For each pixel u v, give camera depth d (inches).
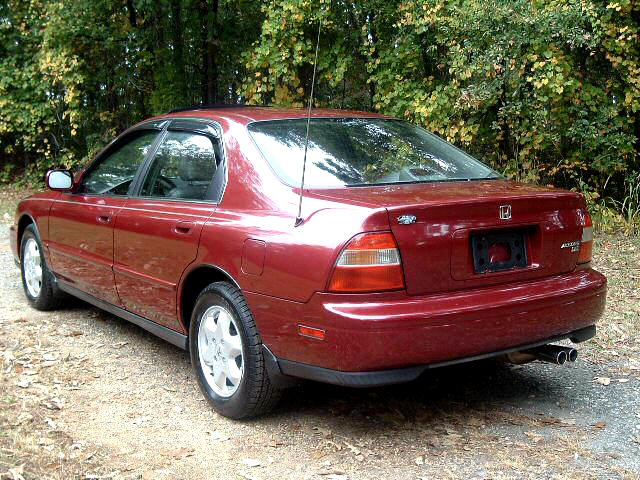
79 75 478.3
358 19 386.0
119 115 547.5
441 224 122.4
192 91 526.0
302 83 407.2
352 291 117.2
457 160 161.3
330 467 123.1
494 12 299.3
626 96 319.9
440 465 122.9
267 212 135.0
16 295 248.5
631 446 128.9
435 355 119.3
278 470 122.4
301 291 122.3
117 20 501.7
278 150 146.2
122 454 128.1
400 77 354.6
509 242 132.0
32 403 149.9
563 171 349.1
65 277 209.0
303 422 141.9
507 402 151.3
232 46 494.9
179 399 155.0
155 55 499.8
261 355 134.0
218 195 148.7
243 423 141.8
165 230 156.8
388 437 134.5
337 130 158.6
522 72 305.4
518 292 129.0
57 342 194.5
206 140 159.6
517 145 349.1
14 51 555.8
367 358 115.8
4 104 535.2
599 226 321.7
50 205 213.8
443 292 123.2
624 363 174.6
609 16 302.7
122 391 159.5
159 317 164.9
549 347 137.9
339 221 120.7
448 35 329.4
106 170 194.7
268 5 383.6
